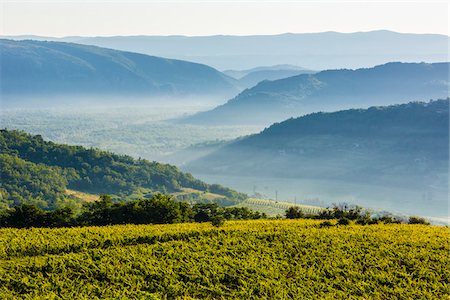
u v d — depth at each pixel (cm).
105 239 5325
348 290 4222
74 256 4703
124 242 5344
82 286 4075
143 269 4431
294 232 5853
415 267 4759
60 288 4003
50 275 4241
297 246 5278
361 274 4544
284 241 5450
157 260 4681
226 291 4169
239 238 5453
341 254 5059
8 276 4194
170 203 7500
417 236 5891
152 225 6378
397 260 4950
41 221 7000
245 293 4056
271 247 5234
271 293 4084
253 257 4853
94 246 5200
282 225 6419
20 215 6944
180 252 4938
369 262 4850
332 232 5916
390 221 7625
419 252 5184
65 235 5594
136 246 5153
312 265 4703
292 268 4647
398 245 5428
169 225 6378
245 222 6731
